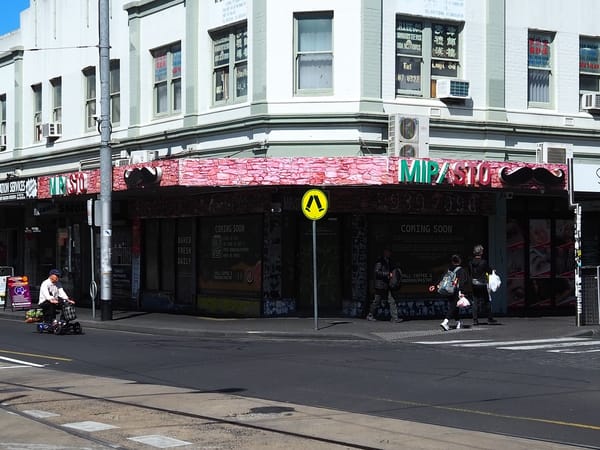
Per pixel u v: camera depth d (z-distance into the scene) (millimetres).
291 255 23156
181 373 13539
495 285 21516
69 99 31234
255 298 23172
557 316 24609
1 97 35656
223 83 24344
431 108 22922
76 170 30750
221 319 23141
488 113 23719
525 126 24188
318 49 22453
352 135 22000
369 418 9562
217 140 24094
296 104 22219
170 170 21438
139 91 27422
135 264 28266
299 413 9906
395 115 21688
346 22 22094
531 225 25141
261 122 22250
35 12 33375
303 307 23312
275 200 22297
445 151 23156
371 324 21141
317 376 12945
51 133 31578
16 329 22500
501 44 23984
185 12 25344
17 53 34125
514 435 8617
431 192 22969
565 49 25281
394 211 22484
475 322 21141
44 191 27406
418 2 22891
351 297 22547
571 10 25391
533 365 14039
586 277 21031
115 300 29375
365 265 22438
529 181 21797
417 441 8344
